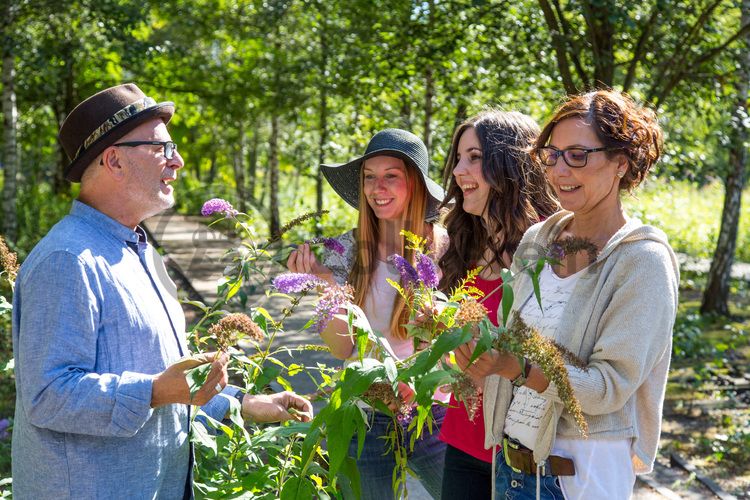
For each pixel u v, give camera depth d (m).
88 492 2.08
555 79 9.87
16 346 2.15
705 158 10.55
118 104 2.23
